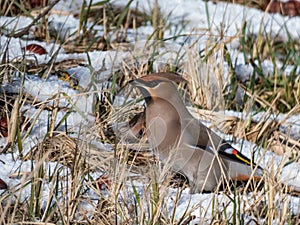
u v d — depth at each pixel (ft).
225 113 44.09
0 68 40.96
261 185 35.94
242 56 54.13
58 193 32.65
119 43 49.42
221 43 47.83
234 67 48.83
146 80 35.35
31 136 37.14
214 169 35.60
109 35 51.55
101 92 40.27
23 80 37.24
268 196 32.24
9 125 36.14
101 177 33.76
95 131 37.60
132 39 52.31
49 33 51.13
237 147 40.16
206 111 42.19
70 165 35.01
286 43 59.00
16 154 35.60
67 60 45.14
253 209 32.71
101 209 31.68
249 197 34.53
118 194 31.83
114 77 41.50
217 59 49.21
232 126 42.16
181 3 61.41
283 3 64.34
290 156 38.60
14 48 45.98
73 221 30.50
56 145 35.83
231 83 47.57
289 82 50.60
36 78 41.73
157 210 30.50
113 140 37.91
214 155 34.94
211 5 62.34
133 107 39.96
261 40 56.03
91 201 31.45
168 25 57.16
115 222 30.71
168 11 60.08
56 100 38.73
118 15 55.42
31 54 43.57
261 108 46.26
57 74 43.06
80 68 43.91
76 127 37.73
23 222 28.89
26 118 36.86
